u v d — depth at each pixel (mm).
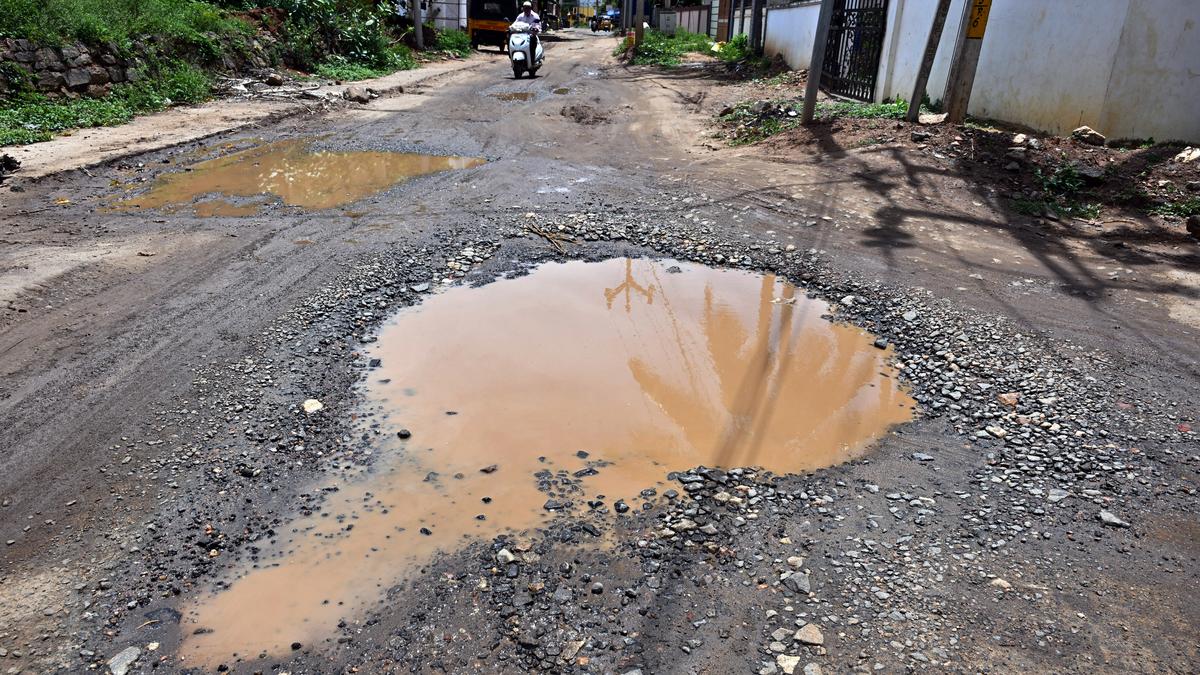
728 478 3322
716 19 33094
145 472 3244
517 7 27812
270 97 13688
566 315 4926
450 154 9531
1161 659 2352
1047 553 2832
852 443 3604
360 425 3639
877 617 2523
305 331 4531
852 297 5199
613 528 2977
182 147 9570
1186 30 7781
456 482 3252
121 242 5969
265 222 6555
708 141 10547
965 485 3264
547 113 12812
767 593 2635
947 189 7465
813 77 10148
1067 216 6867
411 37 24734
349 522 2992
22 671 2309
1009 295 5191
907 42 11656
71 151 8781
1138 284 5375
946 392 4020
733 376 4230
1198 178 7176
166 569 2732
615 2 76500
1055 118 9070
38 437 3465
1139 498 3146
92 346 4285
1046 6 9055
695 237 6340
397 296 5094
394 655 2383
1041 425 3693
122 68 12016
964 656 2359
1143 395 3939
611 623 2500
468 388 4012
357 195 7465
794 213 6918
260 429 3562
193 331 4484
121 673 2314
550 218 6746
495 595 2623
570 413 3816
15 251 5660
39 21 11023
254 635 2461
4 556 2775
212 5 16297
